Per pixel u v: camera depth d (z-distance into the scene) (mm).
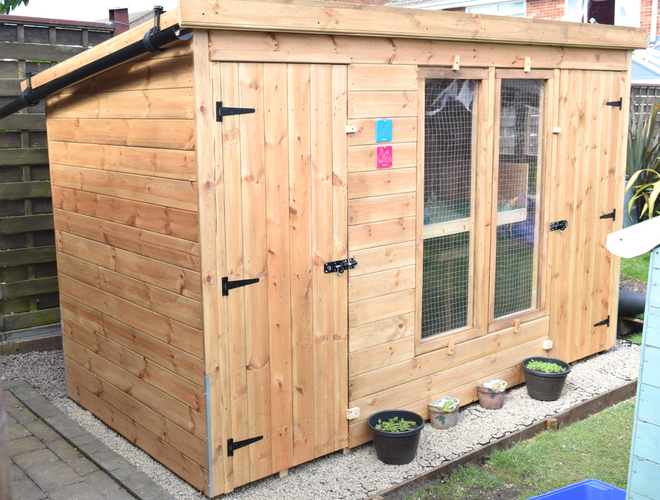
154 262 3543
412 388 4223
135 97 3498
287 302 3518
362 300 3861
